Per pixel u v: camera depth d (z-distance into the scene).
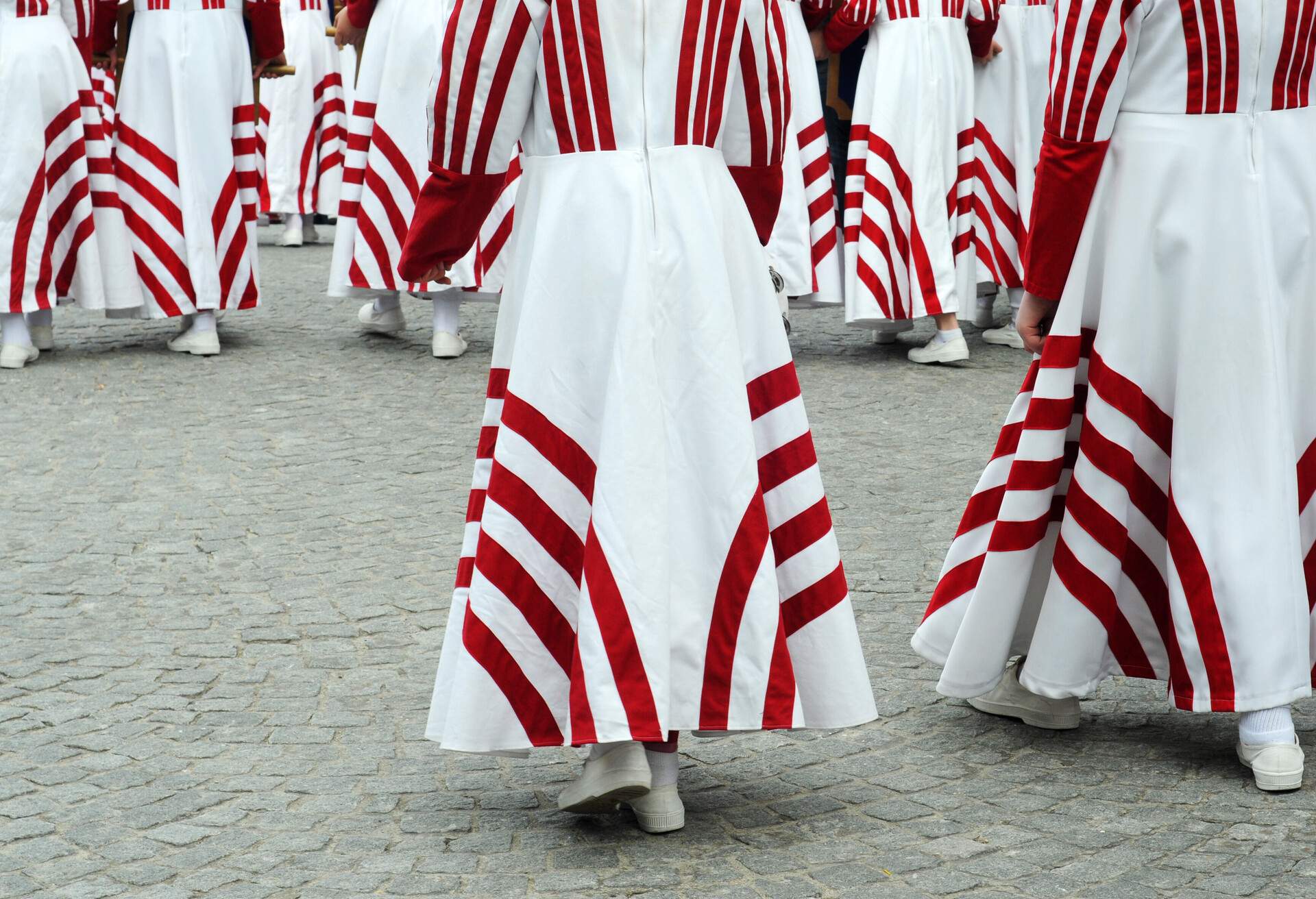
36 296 8.64
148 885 3.27
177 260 8.88
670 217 3.35
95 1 8.78
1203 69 3.64
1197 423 3.71
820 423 7.48
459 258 3.61
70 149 8.62
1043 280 3.83
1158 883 3.22
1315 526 3.86
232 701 4.35
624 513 3.27
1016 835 3.48
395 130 8.81
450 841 3.48
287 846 3.46
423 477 6.60
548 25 3.34
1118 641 3.95
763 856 3.39
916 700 4.34
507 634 3.36
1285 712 3.74
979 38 8.91
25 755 3.98
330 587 5.29
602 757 3.43
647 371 3.30
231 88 8.90
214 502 6.25
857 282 8.82
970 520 4.06
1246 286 3.66
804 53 8.60
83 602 5.16
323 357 9.03
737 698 3.37
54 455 6.94
